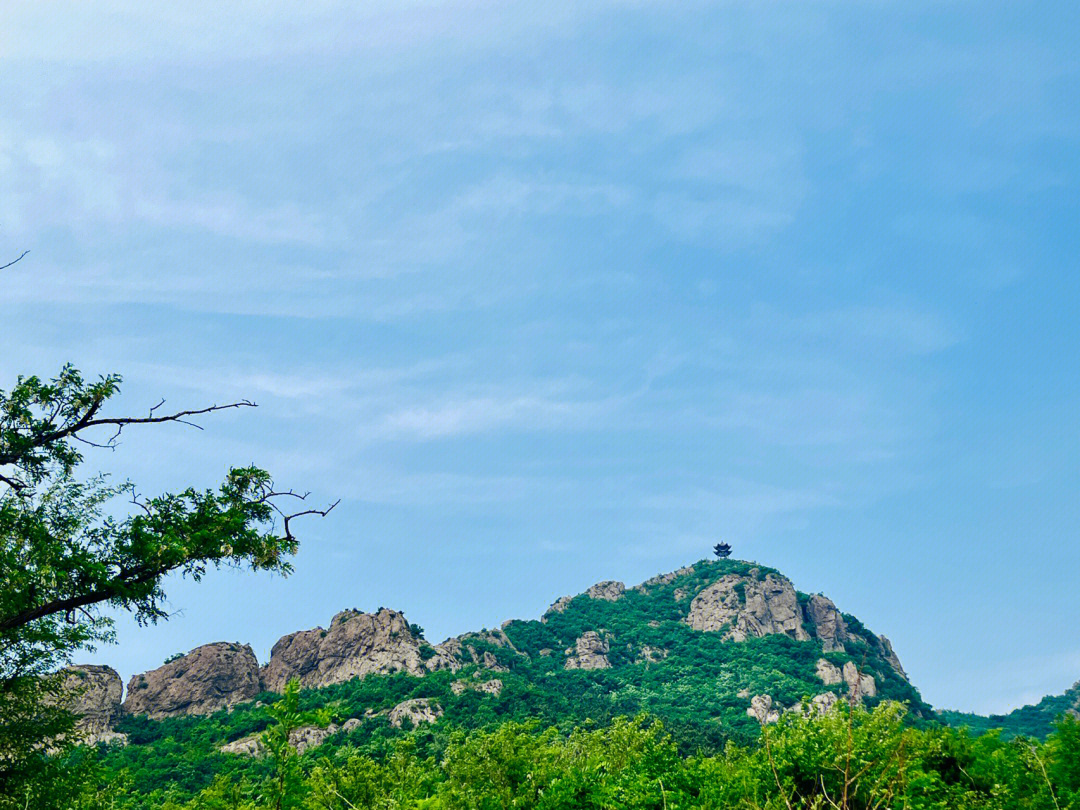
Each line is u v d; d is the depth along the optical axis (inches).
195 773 3462.1
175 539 713.6
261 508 780.0
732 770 645.9
